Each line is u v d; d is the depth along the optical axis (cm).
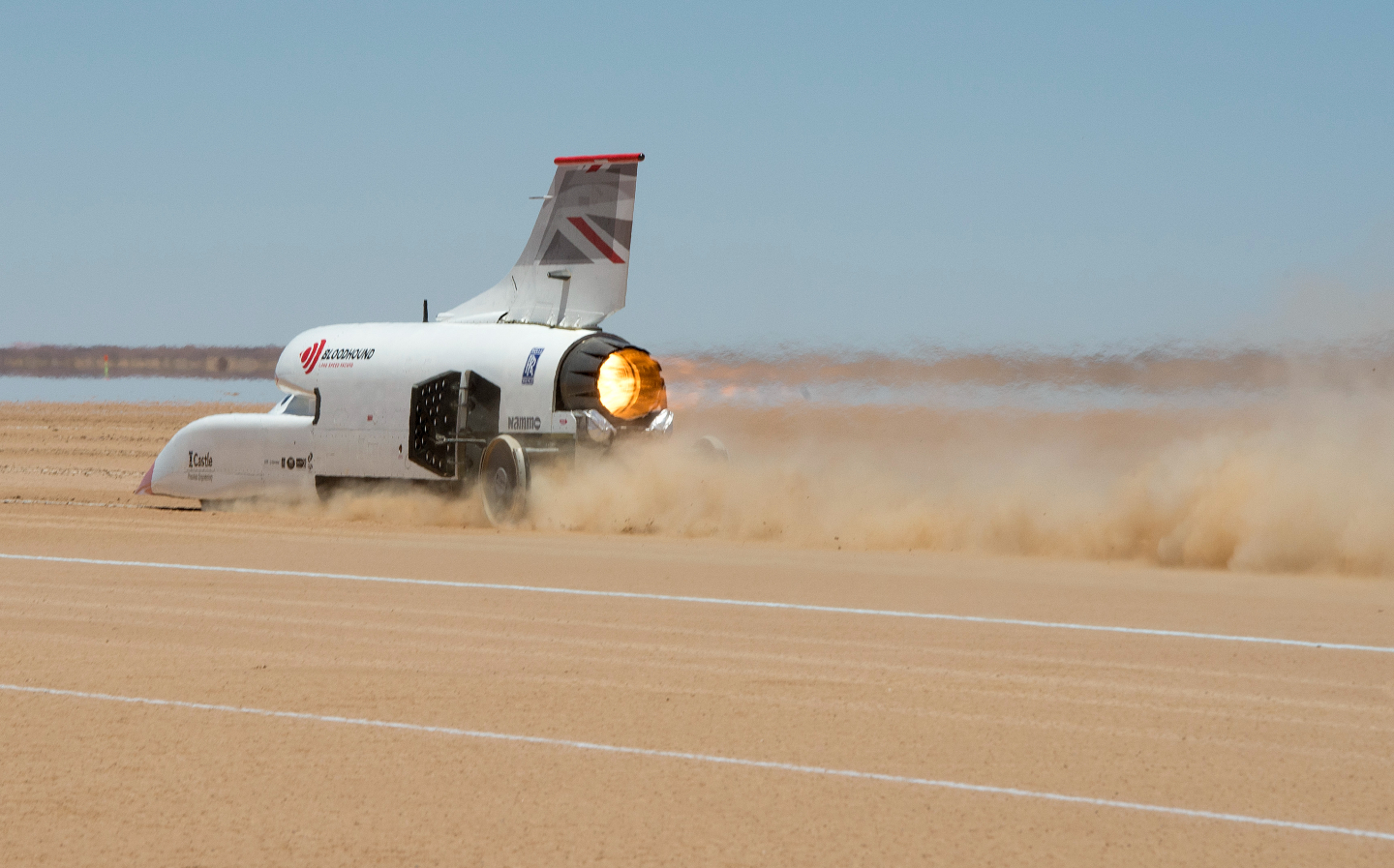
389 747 2597
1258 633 3731
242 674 3225
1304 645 3553
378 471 6944
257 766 2466
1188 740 2648
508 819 2183
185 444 7544
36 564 5166
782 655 3447
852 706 2914
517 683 3136
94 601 4297
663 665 3334
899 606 4191
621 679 3175
